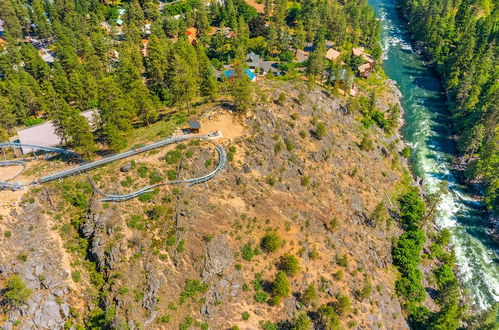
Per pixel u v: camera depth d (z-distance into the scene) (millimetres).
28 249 74812
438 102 162875
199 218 83438
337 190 102750
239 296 76562
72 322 72062
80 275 76062
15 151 101750
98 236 78188
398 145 137375
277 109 112062
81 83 128875
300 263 84000
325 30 192500
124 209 82562
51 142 105000
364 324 79500
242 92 102438
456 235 109312
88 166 90000
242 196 90062
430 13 196125
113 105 94125
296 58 177375
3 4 169000
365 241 96312
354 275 86000
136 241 78312
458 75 164125
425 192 121125
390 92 165125
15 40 165125
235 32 179125
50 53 173500
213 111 107375
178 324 71250
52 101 105375
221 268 78438
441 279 96188
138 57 148375
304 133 109125
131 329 69125
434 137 143875
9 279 70750
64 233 79688
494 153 119125
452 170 129750
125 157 92688
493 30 187625
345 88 148375
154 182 87625
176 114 112375
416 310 87375
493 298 94750
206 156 93500
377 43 194125
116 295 72750
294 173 100375
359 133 127875
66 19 175500
